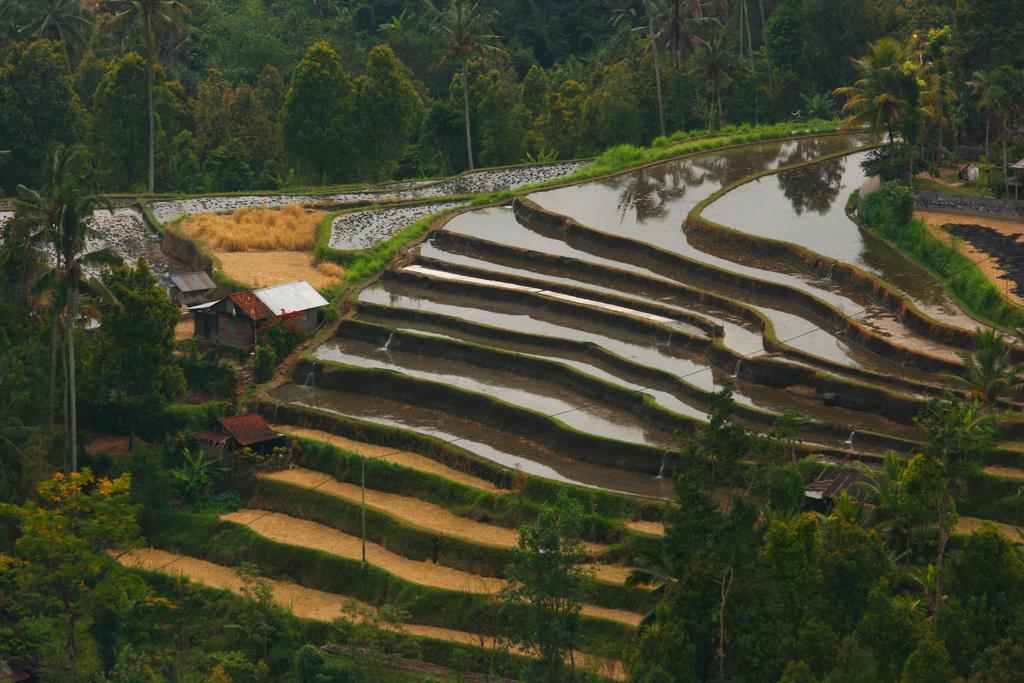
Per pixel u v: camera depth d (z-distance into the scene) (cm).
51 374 11238
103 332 11769
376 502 10962
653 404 11456
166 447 11656
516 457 11194
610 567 9750
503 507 10588
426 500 10944
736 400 11469
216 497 11256
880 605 7050
